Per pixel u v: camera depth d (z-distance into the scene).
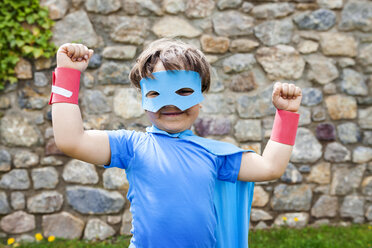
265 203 2.97
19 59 2.74
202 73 1.19
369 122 3.01
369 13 2.96
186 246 1.03
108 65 2.81
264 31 2.92
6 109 2.75
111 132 1.15
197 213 1.05
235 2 2.89
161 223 1.03
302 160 2.97
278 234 2.78
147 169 1.08
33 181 2.77
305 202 2.98
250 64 2.92
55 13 2.75
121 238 2.78
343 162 3.00
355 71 2.99
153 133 1.18
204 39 2.88
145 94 1.15
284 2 2.92
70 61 1.07
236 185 1.29
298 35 2.95
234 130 2.92
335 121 2.99
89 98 2.80
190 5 2.86
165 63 1.11
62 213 2.80
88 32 2.79
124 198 2.84
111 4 2.79
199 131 2.89
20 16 2.67
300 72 2.95
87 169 2.81
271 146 1.14
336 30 2.97
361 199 3.00
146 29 2.84
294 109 1.13
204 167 1.10
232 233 1.25
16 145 2.76
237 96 2.92
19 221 2.76
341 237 2.72
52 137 2.79
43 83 2.78
